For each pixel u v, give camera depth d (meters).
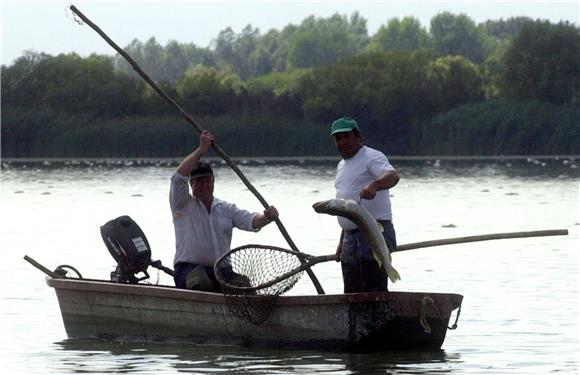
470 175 138.75
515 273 46.41
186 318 32.75
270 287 31.55
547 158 192.00
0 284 44.84
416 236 62.91
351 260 31.28
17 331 35.22
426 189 110.81
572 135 191.12
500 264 49.44
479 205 88.06
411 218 75.69
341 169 31.58
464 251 54.88
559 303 38.50
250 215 33.97
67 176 144.75
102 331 34.31
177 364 29.73
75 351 32.03
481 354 30.31
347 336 30.45
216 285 34.03
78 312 34.84
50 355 31.45
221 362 29.88
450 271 47.25
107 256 54.94
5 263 51.97
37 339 34.06
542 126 193.00
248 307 31.31
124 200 98.06
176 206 33.97
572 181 123.88
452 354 30.38
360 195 29.95
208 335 32.59
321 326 30.86
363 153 31.27
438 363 29.23
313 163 183.00
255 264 33.38
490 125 195.38
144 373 28.64
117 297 33.91
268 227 68.94
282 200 96.06
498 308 37.66
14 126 199.50
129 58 36.50
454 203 90.69
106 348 32.56
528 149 193.50
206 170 33.75
